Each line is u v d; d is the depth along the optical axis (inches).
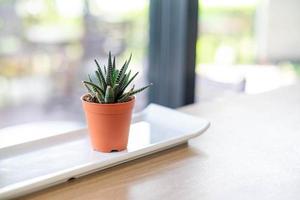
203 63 43.0
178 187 19.7
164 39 37.1
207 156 22.9
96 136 22.0
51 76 34.5
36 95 34.2
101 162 20.6
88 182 20.0
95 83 22.0
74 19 34.3
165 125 25.9
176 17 36.4
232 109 31.0
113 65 21.8
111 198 18.8
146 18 36.9
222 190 19.6
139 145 23.0
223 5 44.3
